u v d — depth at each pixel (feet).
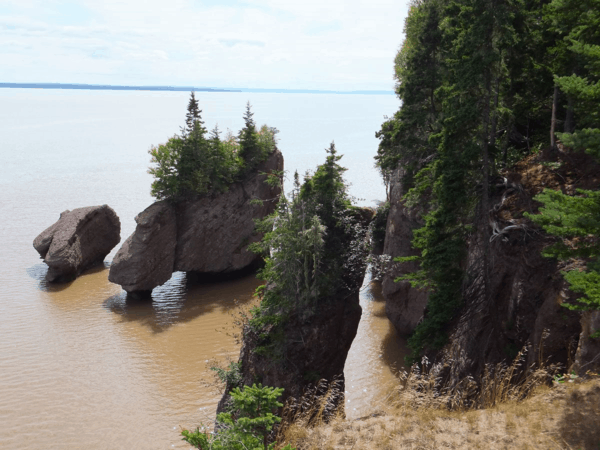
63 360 118.83
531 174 78.74
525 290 63.98
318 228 88.02
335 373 94.63
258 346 89.35
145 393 104.37
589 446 29.19
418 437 33.14
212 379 109.09
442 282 71.00
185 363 117.80
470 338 67.05
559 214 36.42
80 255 182.39
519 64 89.30
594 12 54.29
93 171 485.97
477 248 75.72
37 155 608.60
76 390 105.29
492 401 38.27
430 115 106.32
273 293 92.22
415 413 36.42
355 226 101.40
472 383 44.62
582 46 39.42
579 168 74.90
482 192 70.95
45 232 185.26
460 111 67.05
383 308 147.95
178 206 172.14
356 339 127.24
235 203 180.75
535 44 90.07
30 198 347.15
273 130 199.41
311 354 89.86
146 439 89.04
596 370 41.60
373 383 103.96
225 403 86.33
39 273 185.16
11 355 120.78
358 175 454.81
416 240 74.74
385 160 122.52
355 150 639.76
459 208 69.92
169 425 93.20
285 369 86.22
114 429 91.86
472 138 69.15
